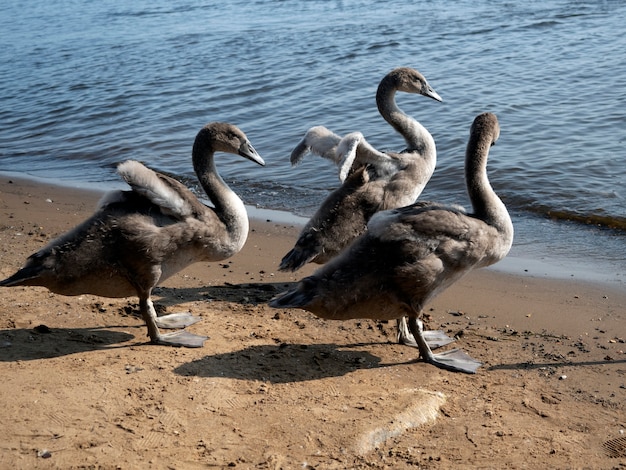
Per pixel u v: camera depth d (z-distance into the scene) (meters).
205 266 3.46
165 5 11.59
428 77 6.30
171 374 2.55
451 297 3.17
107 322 2.93
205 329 2.89
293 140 5.16
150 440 2.25
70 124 6.00
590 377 2.60
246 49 7.90
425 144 3.33
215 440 2.27
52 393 2.41
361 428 2.31
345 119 5.47
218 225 2.86
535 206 3.96
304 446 2.25
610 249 3.52
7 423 2.28
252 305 3.09
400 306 2.63
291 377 2.59
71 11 11.83
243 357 2.69
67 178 4.75
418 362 2.71
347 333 2.90
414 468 2.20
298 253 3.00
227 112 5.92
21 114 6.37
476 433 2.33
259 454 2.22
